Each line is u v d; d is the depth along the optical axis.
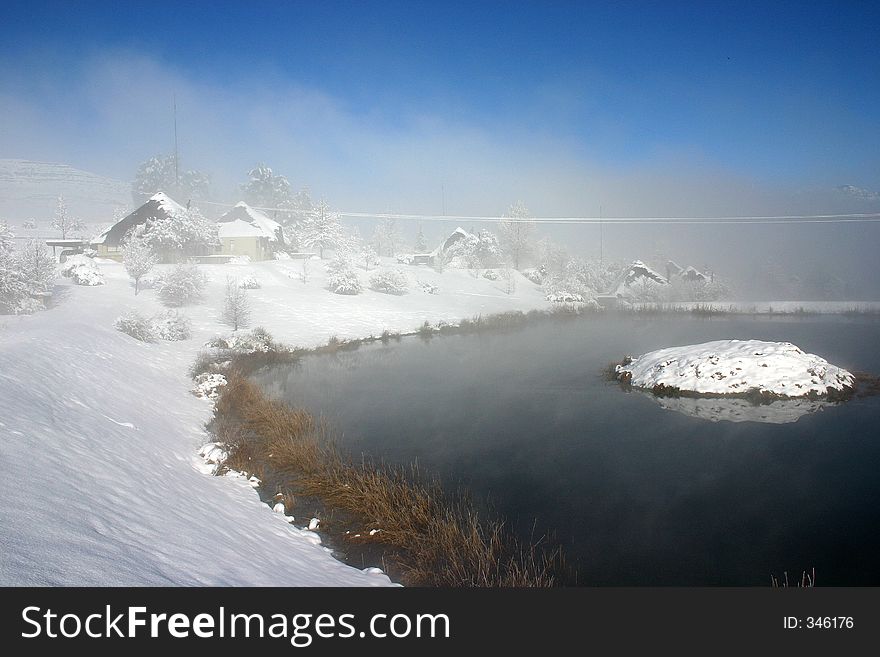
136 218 54.91
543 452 13.71
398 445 14.33
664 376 20.14
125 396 15.09
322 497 10.33
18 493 6.23
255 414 15.67
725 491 11.16
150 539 6.31
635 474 12.16
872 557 8.51
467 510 10.28
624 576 7.83
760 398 18.17
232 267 50.28
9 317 25.77
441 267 67.81
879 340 30.19
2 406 9.64
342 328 36.91
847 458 12.92
